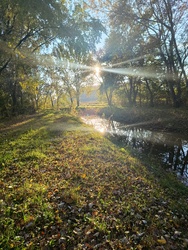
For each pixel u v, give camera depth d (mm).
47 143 8234
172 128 14719
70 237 2824
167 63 21469
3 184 4293
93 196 4078
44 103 40219
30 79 14070
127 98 41688
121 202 3955
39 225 3037
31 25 10617
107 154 7297
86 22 9984
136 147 10875
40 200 3689
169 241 2965
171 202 4285
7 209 3301
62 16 9258
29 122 16438
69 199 3830
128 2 16266
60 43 11273
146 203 4039
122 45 21766
